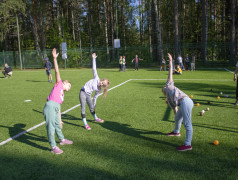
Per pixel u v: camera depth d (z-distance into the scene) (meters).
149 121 5.80
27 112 6.91
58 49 32.25
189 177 3.12
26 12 35.56
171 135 4.78
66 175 3.23
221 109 6.90
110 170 3.34
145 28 42.25
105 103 7.97
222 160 3.62
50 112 3.85
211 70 21.70
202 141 4.42
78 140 4.58
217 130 5.03
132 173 3.24
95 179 3.10
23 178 3.17
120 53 30.56
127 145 4.29
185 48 29.06
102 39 40.78
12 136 4.86
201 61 28.53
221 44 27.20
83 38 41.00
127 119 6.01
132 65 29.69
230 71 20.12
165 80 14.42
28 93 10.42
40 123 5.79
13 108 7.44
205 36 26.56
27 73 22.94
